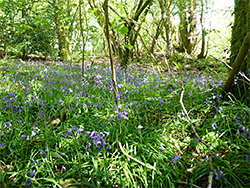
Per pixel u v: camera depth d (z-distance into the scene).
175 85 4.77
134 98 4.70
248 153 2.76
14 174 2.60
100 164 2.74
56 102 4.39
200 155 3.05
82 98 4.45
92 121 3.78
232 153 2.93
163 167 2.77
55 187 2.47
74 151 3.05
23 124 3.55
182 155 3.08
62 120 3.84
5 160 2.87
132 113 3.95
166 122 3.89
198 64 11.08
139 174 2.67
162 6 10.68
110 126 3.56
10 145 3.10
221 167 2.67
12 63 7.59
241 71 4.12
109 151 3.08
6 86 4.93
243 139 3.10
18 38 9.49
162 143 3.20
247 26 4.12
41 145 3.05
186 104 4.43
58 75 6.34
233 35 4.52
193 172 2.71
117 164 2.82
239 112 3.73
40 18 4.24
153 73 7.23
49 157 2.93
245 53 3.70
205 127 3.64
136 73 7.55
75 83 5.41
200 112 4.15
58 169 2.83
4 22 8.48
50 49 10.63
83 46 4.71
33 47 10.38
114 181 2.62
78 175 2.70
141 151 3.09
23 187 2.47
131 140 3.27
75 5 4.59
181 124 3.67
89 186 2.51
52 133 3.39
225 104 4.12
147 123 3.80
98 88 5.17
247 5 4.13
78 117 3.90
